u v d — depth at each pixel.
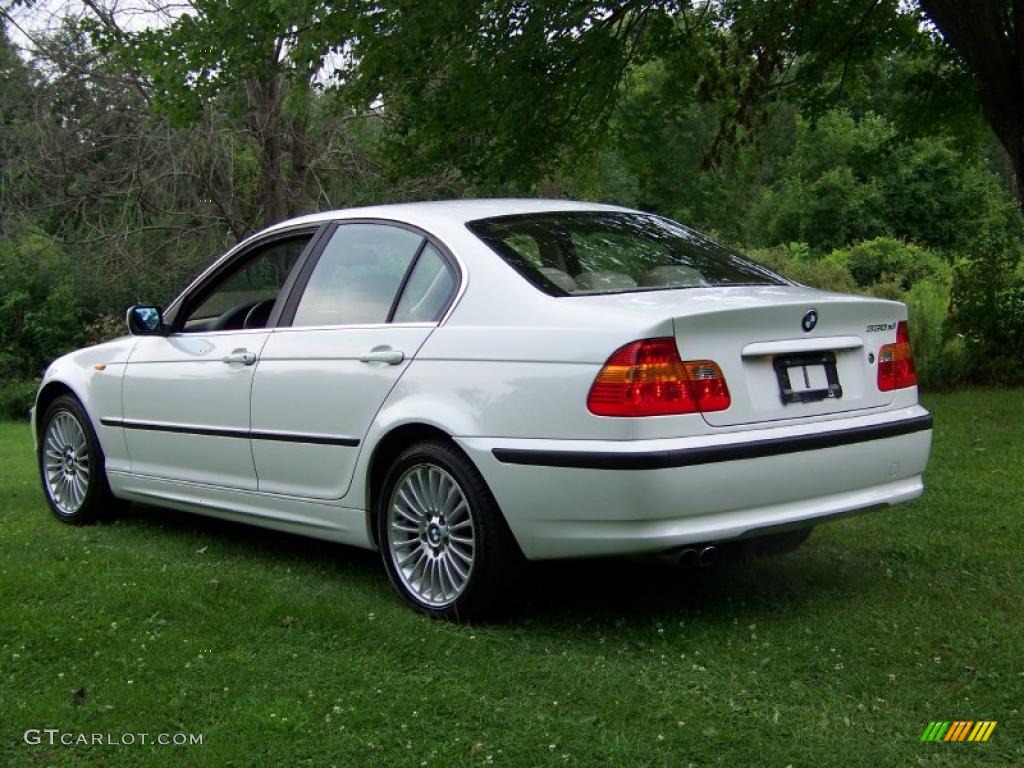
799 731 3.51
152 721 3.62
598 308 4.27
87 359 6.58
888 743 3.44
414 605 4.74
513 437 4.30
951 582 5.08
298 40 9.99
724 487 4.13
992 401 10.84
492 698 3.79
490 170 12.23
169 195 14.86
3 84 14.82
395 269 5.04
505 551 4.45
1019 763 3.33
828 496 4.49
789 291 4.78
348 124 14.49
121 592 4.86
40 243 17.70
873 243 24.27
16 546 5.90
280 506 5.38
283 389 5.26
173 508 6.09
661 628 4.46
